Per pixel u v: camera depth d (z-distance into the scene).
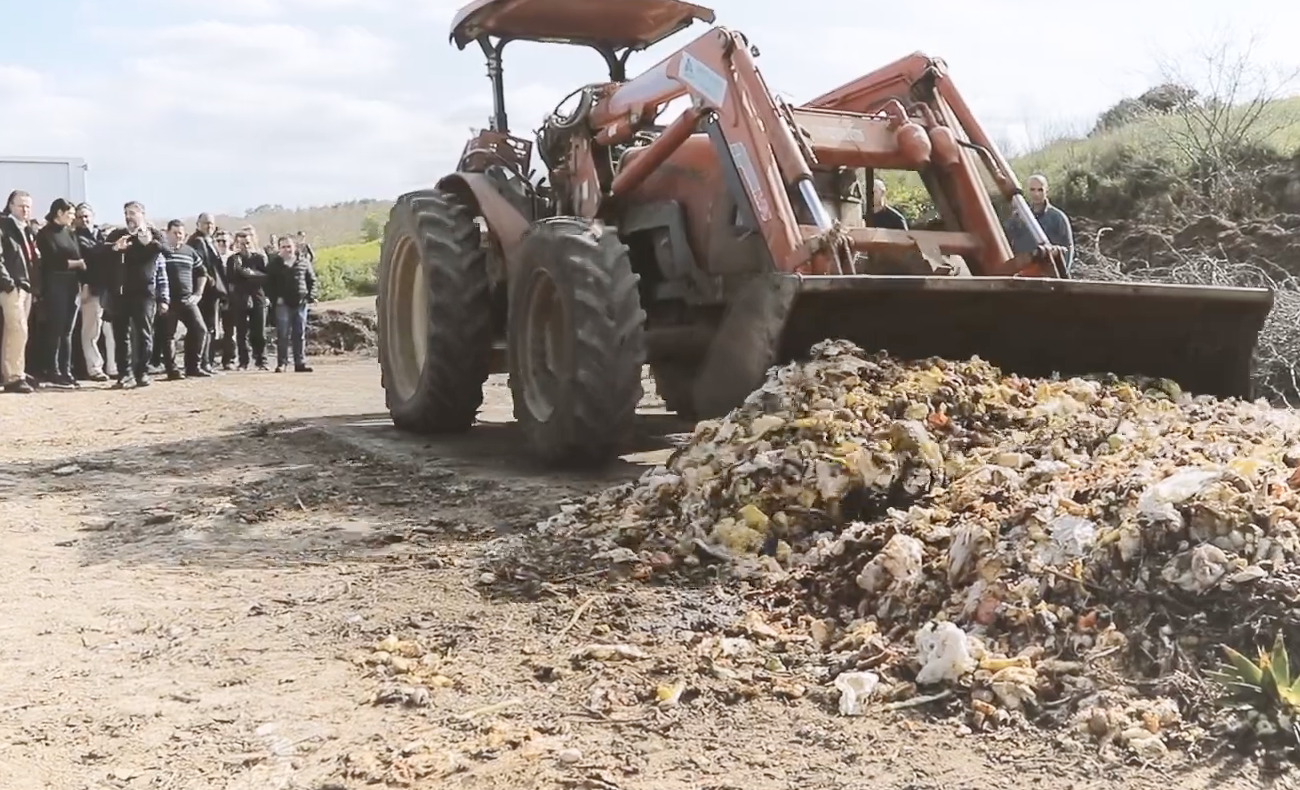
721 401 4.71
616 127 5.97
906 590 3.02
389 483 5.43
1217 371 5.25
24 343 10.34
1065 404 4.27
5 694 2.85
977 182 5.42
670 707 2.64
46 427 7.75
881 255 5.13
